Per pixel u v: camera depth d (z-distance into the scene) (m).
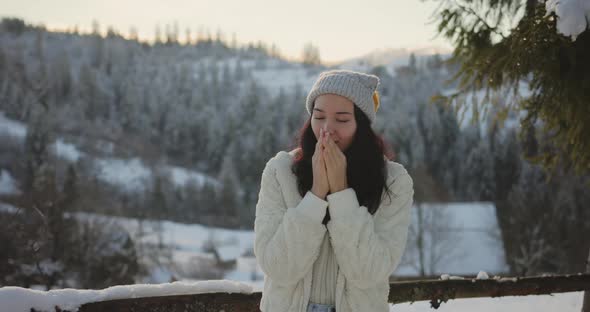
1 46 112.94
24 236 10.42
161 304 2.26
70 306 2.18
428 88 96.12
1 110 46.31
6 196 15.25
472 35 4.35
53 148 28.61
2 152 36.34
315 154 1.69
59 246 15.49
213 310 2.31
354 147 1.76
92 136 79.06
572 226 32.41
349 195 1.65
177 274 34.78
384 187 1.78
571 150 4.21
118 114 112.69
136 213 49.31
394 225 1.76
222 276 45.25
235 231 73.00
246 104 111.56
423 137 71.75
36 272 11.12
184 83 135.75
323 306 1.71
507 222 39.31
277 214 1.75
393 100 98.00
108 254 18.98
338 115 1.73
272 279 1.69
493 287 2.96
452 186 62.91
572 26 3.26
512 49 3.85
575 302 4.42
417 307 4.19
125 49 157.75
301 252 1.62
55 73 111.56
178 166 101.06
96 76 120.50
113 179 60.97
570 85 3.73
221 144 102.19
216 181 93.56
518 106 4.17
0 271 10.58
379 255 1.63
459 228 43.34
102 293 2.26
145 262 25.31
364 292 1.69
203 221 74.88
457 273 41.38
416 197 43.53
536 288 3.07
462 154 65.25
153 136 109.75
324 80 1.75
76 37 150.75
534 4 4.16
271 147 88.81
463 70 4.44
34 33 136.38
